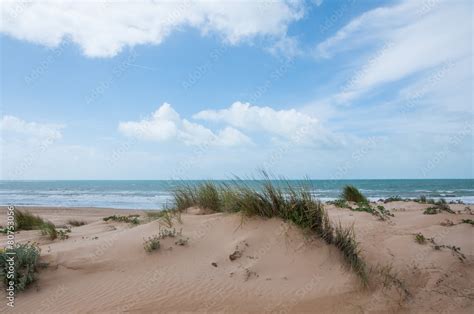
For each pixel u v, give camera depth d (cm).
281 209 596
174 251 558
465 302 435
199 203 817
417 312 416
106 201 3131
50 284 490
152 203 2906
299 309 417
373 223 770
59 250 579
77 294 462
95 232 840
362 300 431
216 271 499
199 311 418
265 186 625
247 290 453
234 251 532
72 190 5412
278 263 505
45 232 793
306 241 539
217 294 448
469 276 499
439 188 4488
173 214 752
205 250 560
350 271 481
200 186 846
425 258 544
